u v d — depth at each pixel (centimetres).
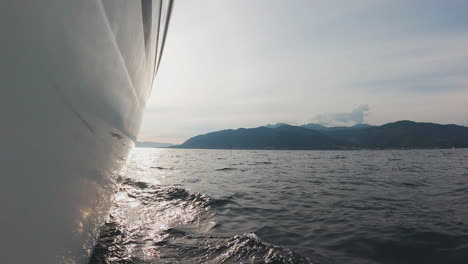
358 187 967
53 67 124
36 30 106
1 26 89
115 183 373
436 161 2719
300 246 394
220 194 786
